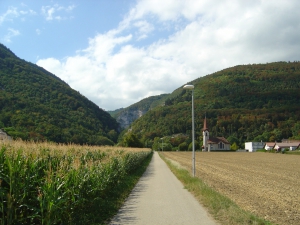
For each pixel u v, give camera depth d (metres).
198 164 40.56
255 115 155.00
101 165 12.50
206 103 179.38
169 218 8.88
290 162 48.06
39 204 6.38
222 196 11.79
